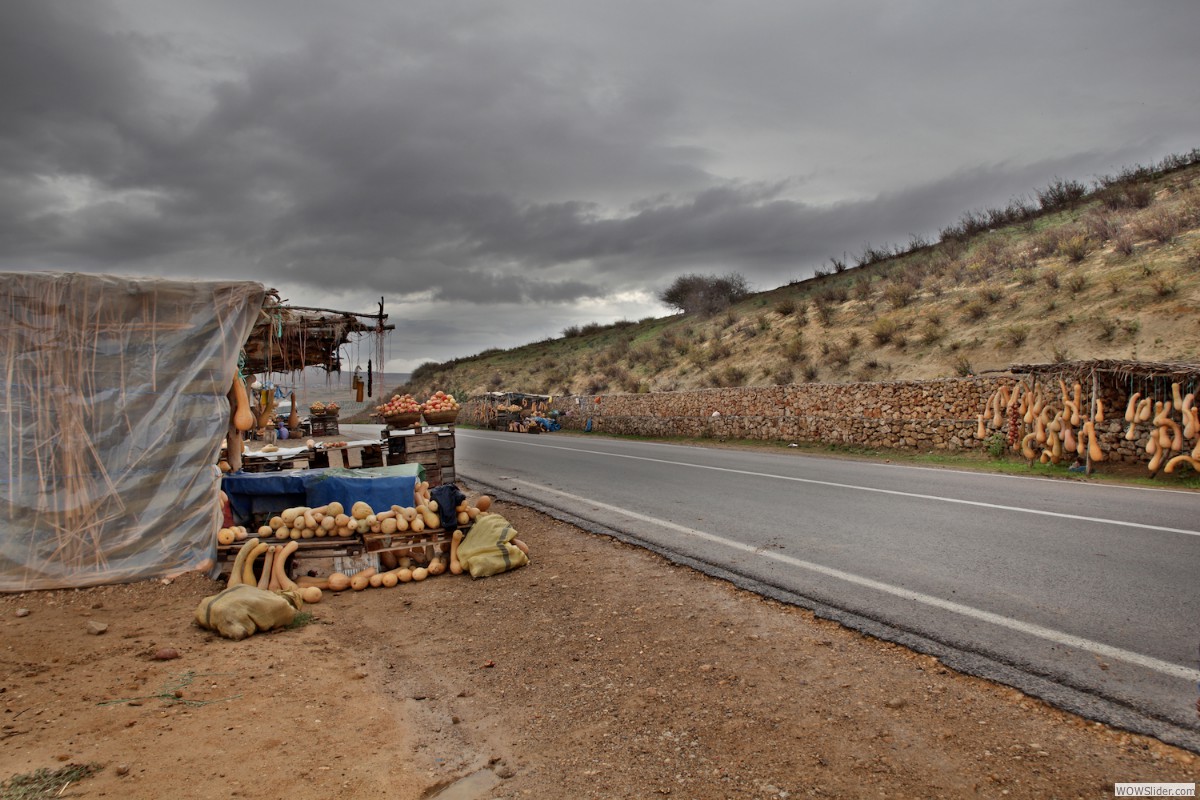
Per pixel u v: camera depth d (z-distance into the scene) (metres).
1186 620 4.71
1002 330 21.48
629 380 36.00
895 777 3.07
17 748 3.34
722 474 13.19
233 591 5.40
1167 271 19.41
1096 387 12.38
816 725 3.55
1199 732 3.33
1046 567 6.06
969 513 8.51
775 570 6.34
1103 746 3.26
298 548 6.68
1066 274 22.98
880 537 7.43
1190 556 6.23
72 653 4.72
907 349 23.94
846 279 38.16
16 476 6.23
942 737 3.39
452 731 3.73
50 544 6.27
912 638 4.62
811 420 19.94
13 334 6.27
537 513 9.84
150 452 6.54
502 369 61.22
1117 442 12.63
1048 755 3.20
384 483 7.44
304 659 4.73
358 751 3.47
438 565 6.91
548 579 6.53
